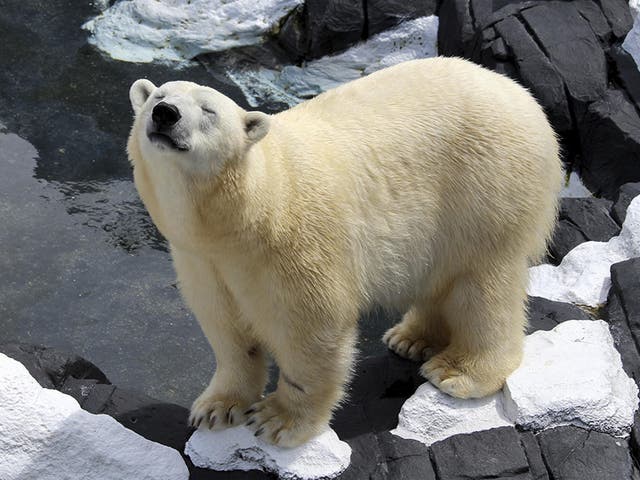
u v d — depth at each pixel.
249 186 6.04
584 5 11.67
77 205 10.88
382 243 6.80
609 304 8.42
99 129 11.81
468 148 6.90
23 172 11.20
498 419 7.32
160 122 5.72
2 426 6.94
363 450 7.14
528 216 7.12
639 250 8.83
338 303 6.58
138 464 6.99
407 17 12.66
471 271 7.14
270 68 12.81
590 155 10.90
